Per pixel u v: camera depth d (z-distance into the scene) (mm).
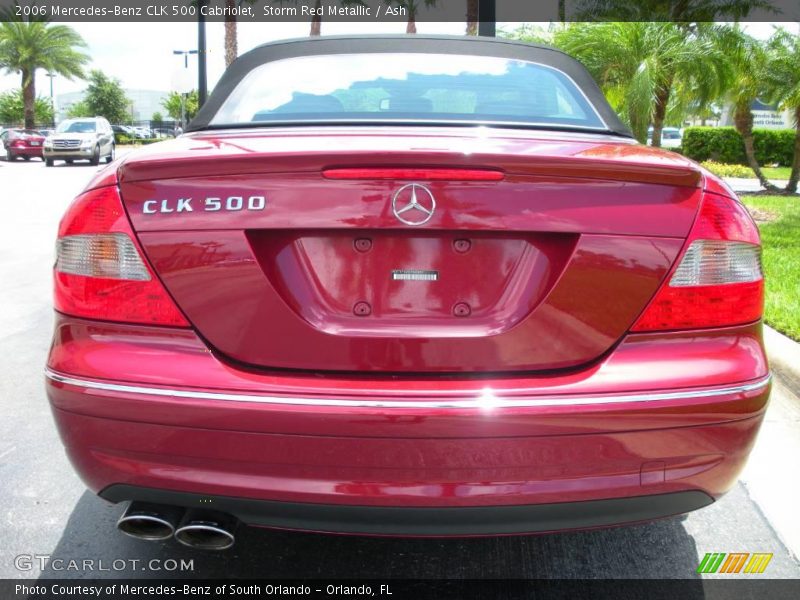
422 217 1854
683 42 12320
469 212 1858
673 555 2598
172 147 2086
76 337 1964
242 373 1874
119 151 38500
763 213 11492
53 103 73188
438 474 1826
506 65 2957
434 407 1802
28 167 28625
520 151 1957
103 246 1935
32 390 4164
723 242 1952
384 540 2682
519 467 1830
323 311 1902
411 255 1906
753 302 2004
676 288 1912
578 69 3059
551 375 1887
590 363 1897
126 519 2031
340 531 1914
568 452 1834
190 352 1888
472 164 1848
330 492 1842
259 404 1819
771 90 15320
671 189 1931
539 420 1808
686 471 1911
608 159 1868
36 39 48594
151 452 1886
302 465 1836
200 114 2760
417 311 1908
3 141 34188
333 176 1850
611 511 1905
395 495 1835
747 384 1926
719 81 12555
